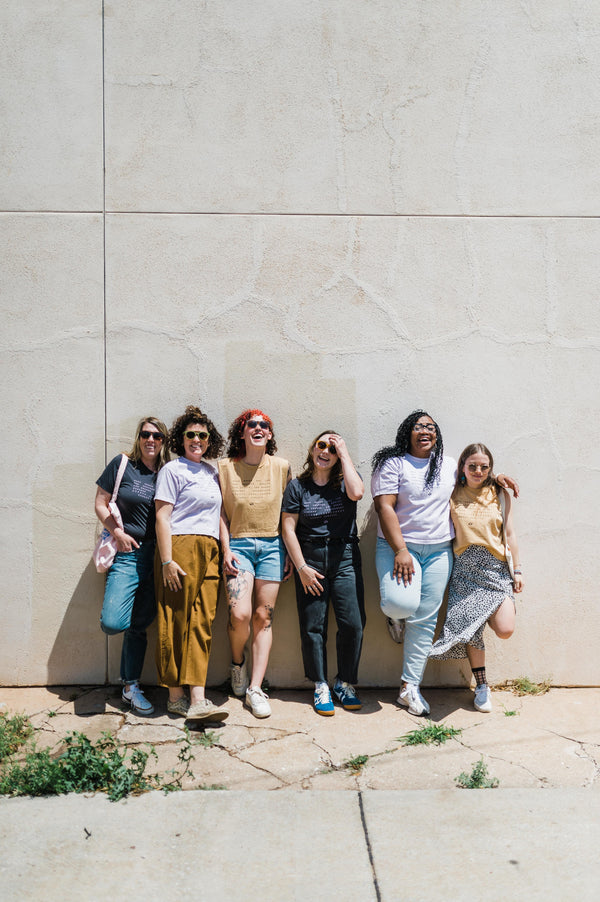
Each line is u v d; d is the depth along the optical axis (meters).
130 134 4.81
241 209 4.85
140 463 4.64
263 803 3.55
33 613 4.91
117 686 4.93
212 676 4.93
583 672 5.00
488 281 4.94
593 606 4.98
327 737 4.25
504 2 4.87
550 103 4.91
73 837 3.28
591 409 4.99
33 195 4.80
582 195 4.93
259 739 4.22
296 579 4.68
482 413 4.97
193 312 4.87
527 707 4.69
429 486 4.60
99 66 4.79
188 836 3.29
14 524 4.88
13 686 4.91
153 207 4.83
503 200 4.92
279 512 4.68
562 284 4.96
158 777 3.79
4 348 4.83
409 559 4.51
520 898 2.88
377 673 5.00
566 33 4.89
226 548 4.61
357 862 3.10
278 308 4.89
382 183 4.89
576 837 3.26
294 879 3.00
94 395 4.86
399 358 4.93
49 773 3.67
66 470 4.88
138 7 4.78
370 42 4.85
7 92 4.77
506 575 4.68
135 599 4.62
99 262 4.83
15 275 4.82
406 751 4.08
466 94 4.88
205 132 4.83
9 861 3.10
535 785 3.73
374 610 4.98
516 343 4.96
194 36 4.80
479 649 4.64
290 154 4.86
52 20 4.77
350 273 4.90
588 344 4.98
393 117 4.87
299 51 4.83
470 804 3.53
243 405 4.90
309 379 4.91
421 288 4.93
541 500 5.00
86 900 2.87
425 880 2.99
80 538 4.89
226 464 4.68
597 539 4.98
